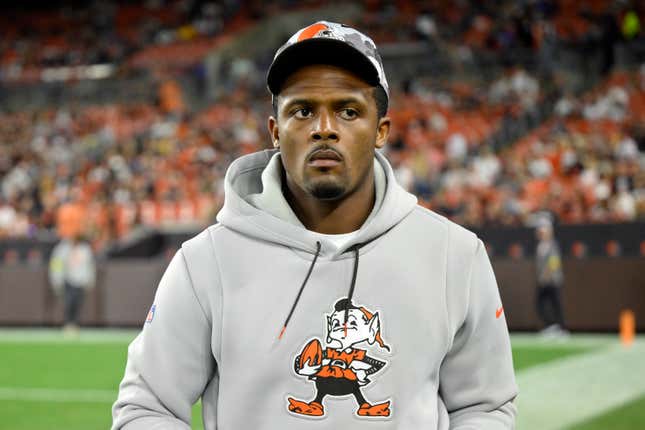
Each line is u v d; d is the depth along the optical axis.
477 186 27.98
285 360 3.11
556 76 38.09
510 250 23.75
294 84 3.07
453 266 3.23
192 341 3.23
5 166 38.75
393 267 3.18
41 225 31.83
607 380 13.84
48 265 26.05
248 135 38.75
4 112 47.62
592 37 40.38
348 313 3.13
